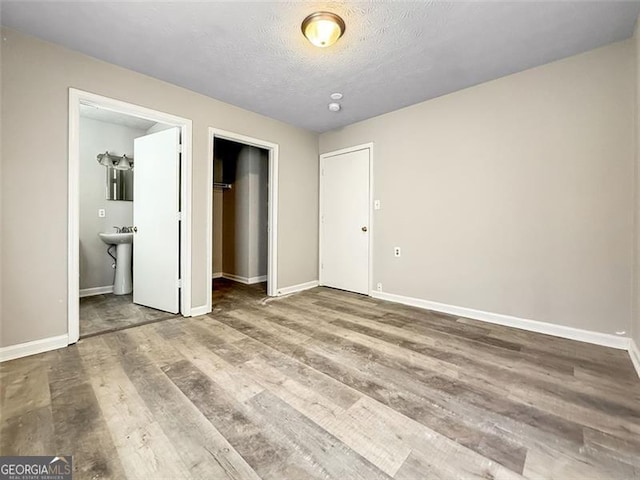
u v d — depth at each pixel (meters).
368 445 1.22
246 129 3.37
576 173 2.32
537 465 1.12
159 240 3.04
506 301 2.68
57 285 2.15
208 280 3.04
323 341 2.30
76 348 2.14
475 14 1.81
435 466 1.12
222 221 5.31
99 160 3.79
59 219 2.15
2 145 1.92
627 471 1.10
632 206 2.11
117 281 3.76
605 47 2.17
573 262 2.35
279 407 1.47
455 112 2.95
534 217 2.52
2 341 1.94
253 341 2.29
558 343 2.27
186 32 1.99
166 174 2.95
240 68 2.45
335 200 4.16
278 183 3.79
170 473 1.08
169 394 1.57
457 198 2.97
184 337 2.36
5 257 1.95
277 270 3.83
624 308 2.16
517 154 2.59
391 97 3.06
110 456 1.15
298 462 1.13
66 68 2.16
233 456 1.16
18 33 1.96
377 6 1.74
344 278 4.09
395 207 3.48
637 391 1.62
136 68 2.45
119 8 1.75
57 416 1.38
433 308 3.18
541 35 2.03
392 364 1.92
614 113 2.16
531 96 2.50
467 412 1.44
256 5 1.74
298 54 2.25
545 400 1.54
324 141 4.27
